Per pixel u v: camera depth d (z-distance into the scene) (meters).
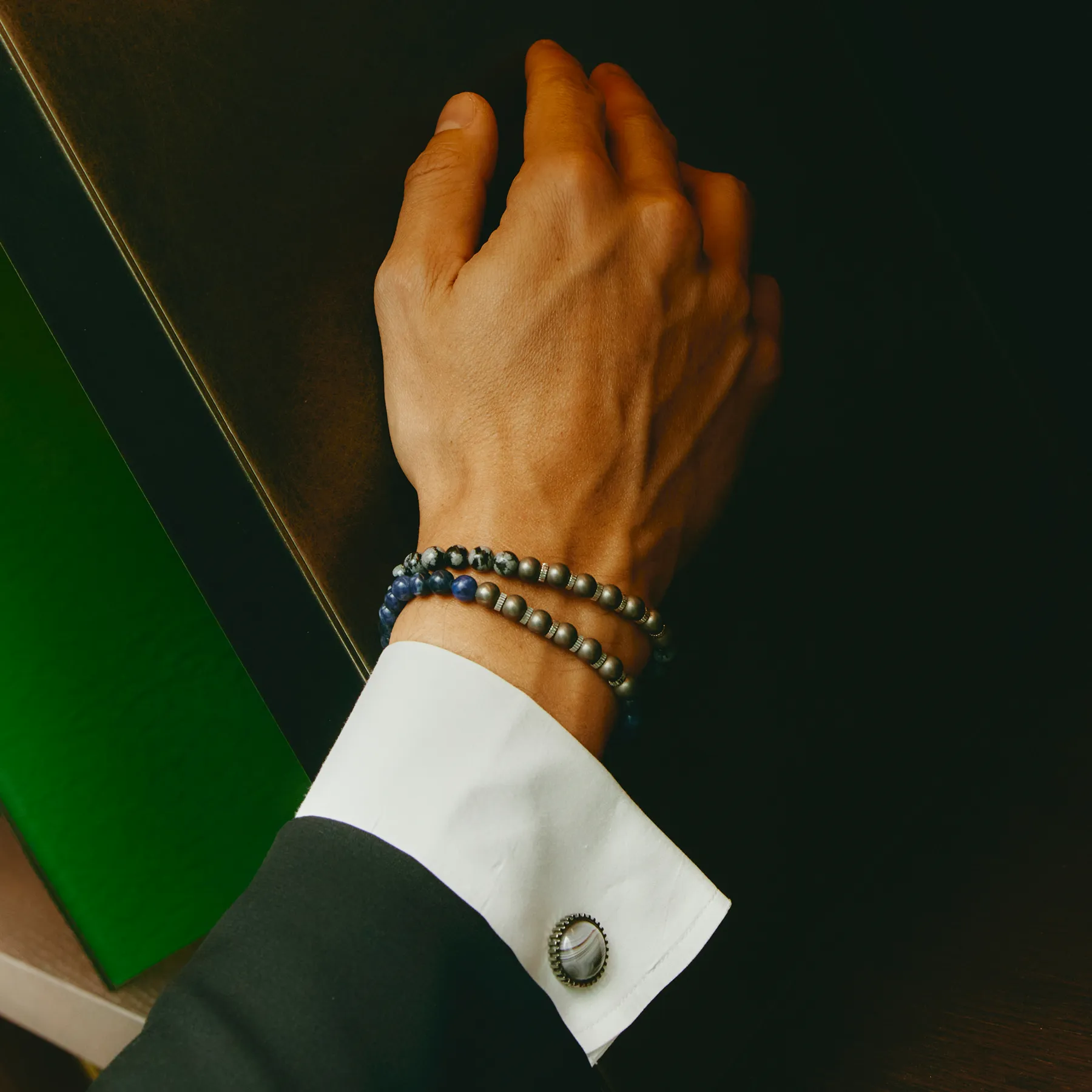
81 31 0.42
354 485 0.45
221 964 0.40
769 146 0.52
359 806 0.41
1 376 0.54
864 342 0.54
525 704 0.42
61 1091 0.69
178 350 0.43
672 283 0.45
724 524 0.51
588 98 0.46
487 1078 0.40
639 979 0.42
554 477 0.43
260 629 0.45
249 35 0.44
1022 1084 0.46
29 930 0.61
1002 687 0.57
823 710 0.53
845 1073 0.48
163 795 0.59
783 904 0.51
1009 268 0.57
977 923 0.51
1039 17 0.53
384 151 0.45
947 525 0.56
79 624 0.56
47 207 0.42
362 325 0.45
